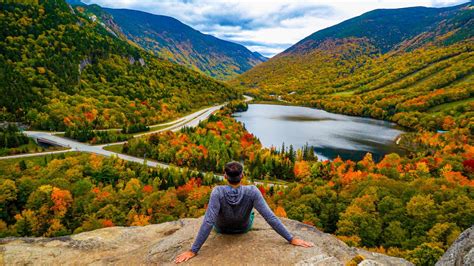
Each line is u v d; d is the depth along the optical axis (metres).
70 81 183.38
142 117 169.62
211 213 5.14
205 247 5.51
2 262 6.79
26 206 64.00
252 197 5.29
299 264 4.83
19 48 188.25
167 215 60.50
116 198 68.06
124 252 6.99
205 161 104.44
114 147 117.19
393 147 133.88
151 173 88.94
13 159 93.62
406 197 62.50
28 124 132.88
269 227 6.62
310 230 7.57
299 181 96.81
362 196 62.97
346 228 54.09
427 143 128.88
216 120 163.88
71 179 78.06
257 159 103.19
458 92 198.25
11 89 144.88
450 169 86.38
